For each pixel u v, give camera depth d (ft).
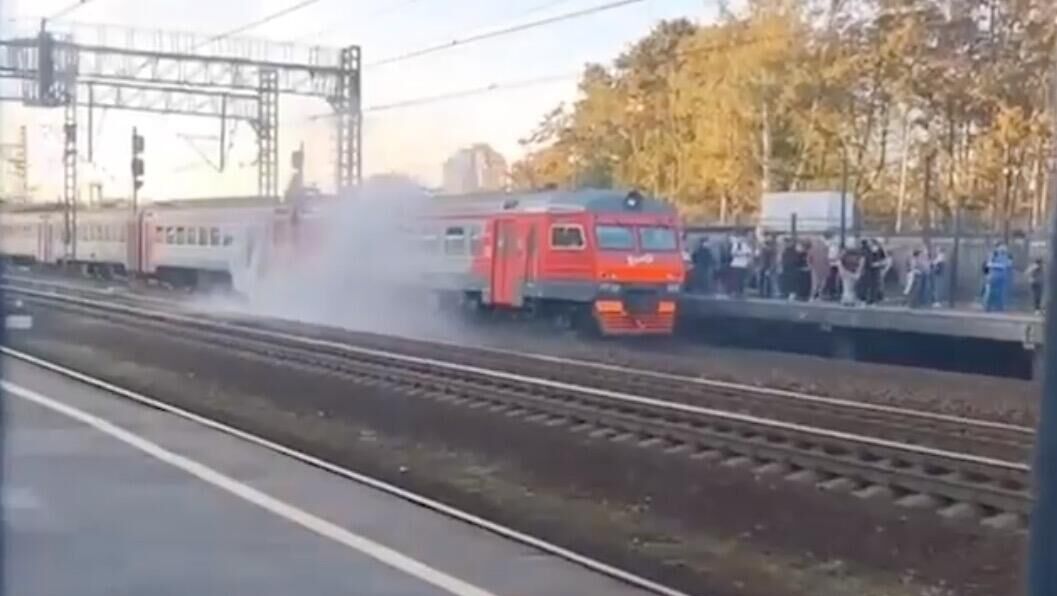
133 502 38.83
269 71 151.84
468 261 109.91
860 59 130.41
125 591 28.73
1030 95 114.01
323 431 59.21
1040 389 12.14
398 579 30.27
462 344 95.61
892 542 35.55
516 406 59.11
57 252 202.69
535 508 42.91
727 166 143.64
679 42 156.87
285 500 39.63
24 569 30.48
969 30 119.96
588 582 30.40
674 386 65.16
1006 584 31.01
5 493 39.55
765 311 91.81
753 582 33.55
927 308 85.56
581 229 98.37
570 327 101.76
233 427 58.49
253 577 30.19
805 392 65.51
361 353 78.43
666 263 99.60
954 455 40.68
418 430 57.52
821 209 107.04
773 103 138.31
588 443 49.96
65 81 140.26
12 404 62.44
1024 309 82.02
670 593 29.71
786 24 136.98
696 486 43.04
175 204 166.61
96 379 75.97
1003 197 116.16
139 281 176.55
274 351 85.76
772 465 43.73
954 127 122.83
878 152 131.54
